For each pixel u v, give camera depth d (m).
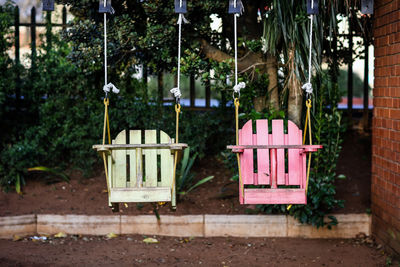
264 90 6.35
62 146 7.46
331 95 6.51
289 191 4.40
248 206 6.29
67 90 7.32
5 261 4.95
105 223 5.97
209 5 5.54
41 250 5.39
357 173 7.11
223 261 5.17
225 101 7.36
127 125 7.47
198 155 7.37
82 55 5.95
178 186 6.53
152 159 4.50
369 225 5.91
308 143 6.25
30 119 7.56
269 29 5.56
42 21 7.68
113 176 4.45
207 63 5.84
